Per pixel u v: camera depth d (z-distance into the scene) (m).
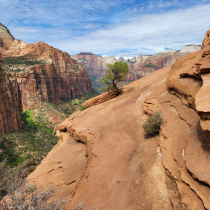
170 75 10.11
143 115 9.84
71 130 13.84
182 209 3.34
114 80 20.97
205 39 19.70
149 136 7.14
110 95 19.50
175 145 5.07
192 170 3.72
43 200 3.37
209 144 4.10
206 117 4.03
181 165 4.23
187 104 6.98
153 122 6.89
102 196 5.05
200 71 6.23
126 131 8.78
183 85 7.66
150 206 3.90
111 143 8.20
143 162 5.56
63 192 7.29
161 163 5.06
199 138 4.58
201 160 3.84
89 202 5.06
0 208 2.99
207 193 3.19
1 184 3.33
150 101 10.12
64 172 8.91
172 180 4.23
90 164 7.50
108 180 5.62
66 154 11.14
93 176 6.25
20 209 2.85
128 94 17.33
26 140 82.75
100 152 7.82
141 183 4.71
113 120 11.29
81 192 6.00
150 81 17.75
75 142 12.50
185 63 9.62
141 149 6.43
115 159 6.66
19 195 3.13
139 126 8.62
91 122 12.88
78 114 17.28
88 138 10.28
